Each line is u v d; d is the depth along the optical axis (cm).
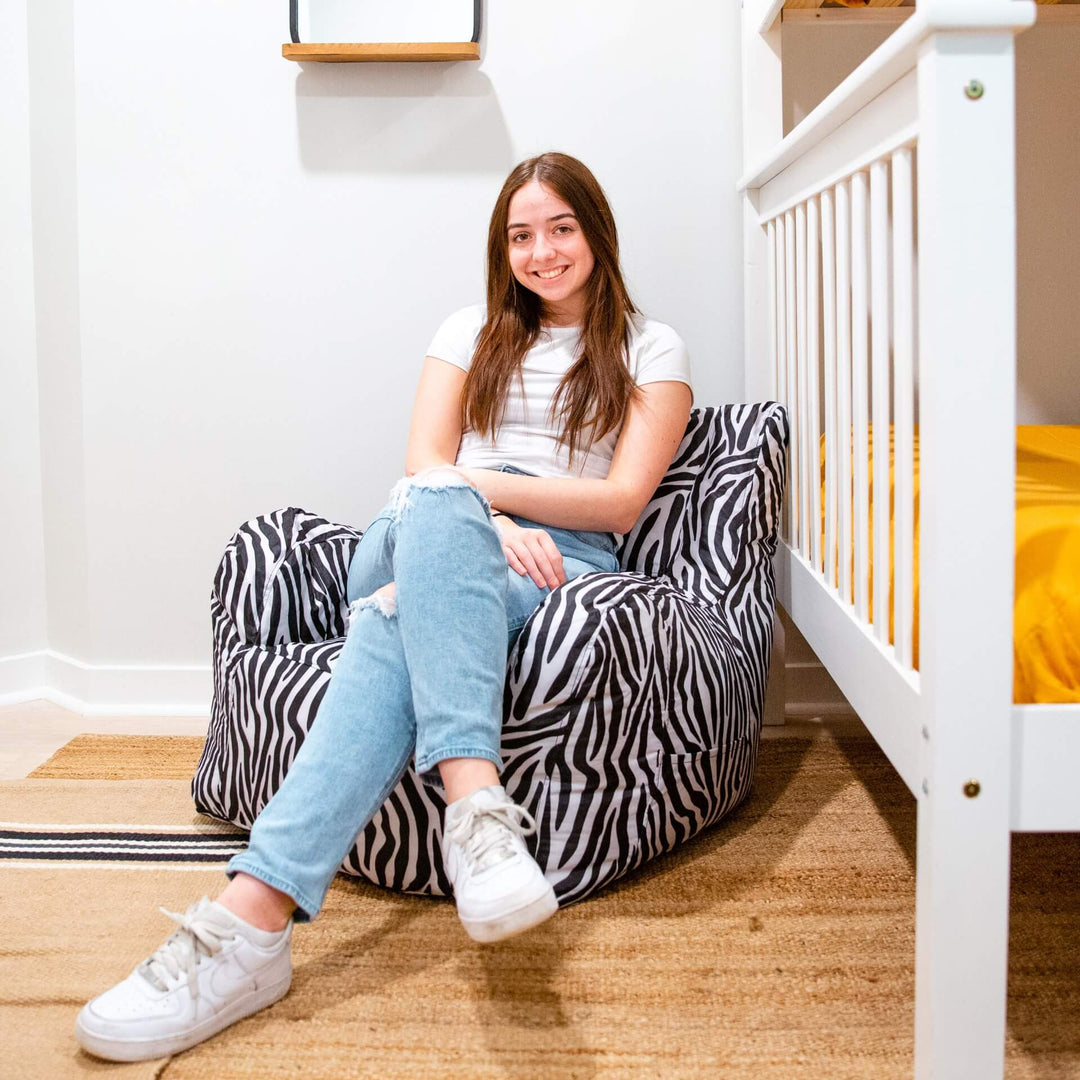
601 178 178
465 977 102
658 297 180
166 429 186
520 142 178
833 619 125
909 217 90
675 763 122
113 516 188
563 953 106
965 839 78
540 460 137
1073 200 178
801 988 99
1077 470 122
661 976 102
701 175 178
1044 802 79
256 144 179
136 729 182
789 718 184
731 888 120
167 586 189
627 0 176
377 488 186
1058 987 99
